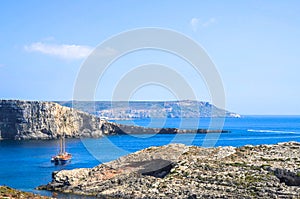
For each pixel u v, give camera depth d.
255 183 89.81
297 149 110.75
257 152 110.00
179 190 93.75
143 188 99.00
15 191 71.81
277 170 92.94
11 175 138.12
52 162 169.88
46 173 142.00
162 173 105.44
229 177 94.31
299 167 93.06
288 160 100.62
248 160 103.38
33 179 129.25
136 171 106.31
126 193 98.06
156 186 98.19
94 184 105.19
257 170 95.44
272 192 85.94
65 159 164.00
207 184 94.00
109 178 106.12
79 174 109.44
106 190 102.12
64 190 106.19
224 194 88.25
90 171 110.75
